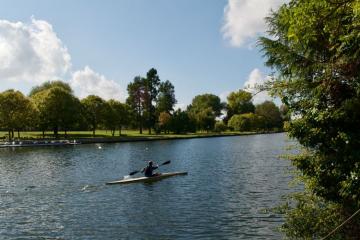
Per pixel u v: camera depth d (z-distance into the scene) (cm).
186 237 2072
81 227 2278
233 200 2919
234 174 4269
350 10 843
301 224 1280
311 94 1100
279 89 1148
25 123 9819
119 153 7200
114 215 2538
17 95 9638
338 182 1071
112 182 3662
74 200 3005
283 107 1205
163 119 14412
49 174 4428
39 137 10544
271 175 4150
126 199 3020
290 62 1130
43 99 10100
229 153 7150
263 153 7062
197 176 4119
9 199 3059
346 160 1008
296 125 1105
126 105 13075
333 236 1176
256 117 17075
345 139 989
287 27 1118
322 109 1055
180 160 5931
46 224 2347
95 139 10206
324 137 1059
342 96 1034
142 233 2152
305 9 849
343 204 1134
